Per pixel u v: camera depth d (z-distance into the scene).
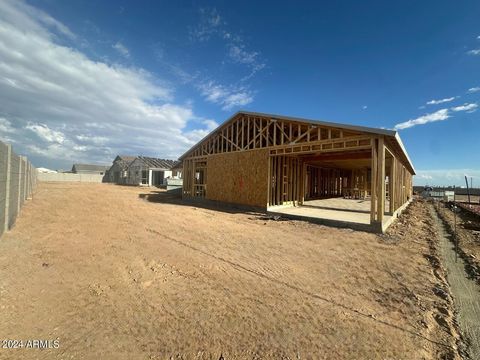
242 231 7.31
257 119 11.86
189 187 16.36
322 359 2.29
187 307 3.08
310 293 3.60
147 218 8.52
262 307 3.15
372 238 6.95
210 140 14.83
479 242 7.28
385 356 2.37
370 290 3.77
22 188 8.96
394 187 10.62
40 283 3.46
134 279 3.79
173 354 2.29
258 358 2.27
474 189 31.94
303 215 9.79
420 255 5.56
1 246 4.79
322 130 9.34
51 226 6.59
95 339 2.43
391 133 7.33
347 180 24.12
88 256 4.59
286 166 12.78
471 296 3.79
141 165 31.34
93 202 11.61
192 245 5.65
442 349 2.54
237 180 12.60
